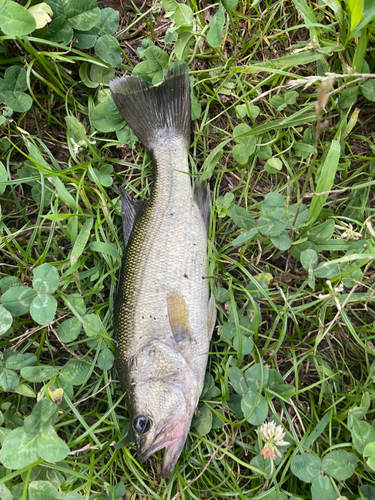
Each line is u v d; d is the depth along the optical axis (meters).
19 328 0.26
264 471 0.23
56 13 0.26
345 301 0.23
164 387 0.23
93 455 0.24
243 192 0.27
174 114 0.27
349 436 0.25
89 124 0.28
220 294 0.26
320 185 0.23
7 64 0.27
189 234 0.25
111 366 0.25
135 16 0.28
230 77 0.27
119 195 0.28
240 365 0.25
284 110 0.27
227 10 0.25
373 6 0.24
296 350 0.27
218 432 0.25
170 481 0.24
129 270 0.25
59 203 0.28
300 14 0.27
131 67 0.28
